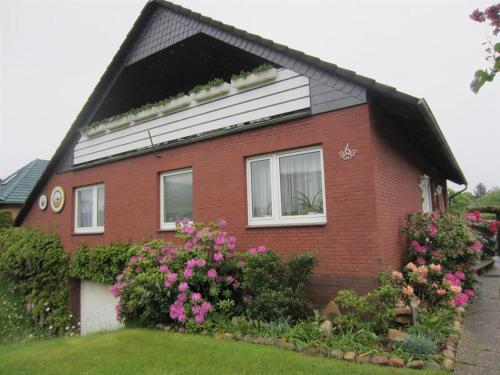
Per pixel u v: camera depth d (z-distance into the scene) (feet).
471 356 12.56
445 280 17.25
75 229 34.96
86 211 34.30
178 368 12.16
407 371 11.08
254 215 21.31
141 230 27.32
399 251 20.13
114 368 12.53
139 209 27.68
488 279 29.09
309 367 11.62
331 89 18.51
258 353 13.11
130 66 30.50
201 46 26.40
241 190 21.43
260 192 21.21
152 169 27.02
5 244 39.75
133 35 29.78
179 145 25.16
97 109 33.50
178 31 26.63
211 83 23.08
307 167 19.56
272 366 11.85
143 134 27.89
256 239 20.48
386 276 16.02
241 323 16.01
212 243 19.43
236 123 22.04
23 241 36.88
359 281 16.94
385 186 18.67
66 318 31.60
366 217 17.02
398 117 19.97
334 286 17.58
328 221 18.02
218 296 18.66
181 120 25.26
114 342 15.55
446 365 11.42
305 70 19.48
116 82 31.94
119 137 30.04
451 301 16.65
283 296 16.12
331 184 18.08
